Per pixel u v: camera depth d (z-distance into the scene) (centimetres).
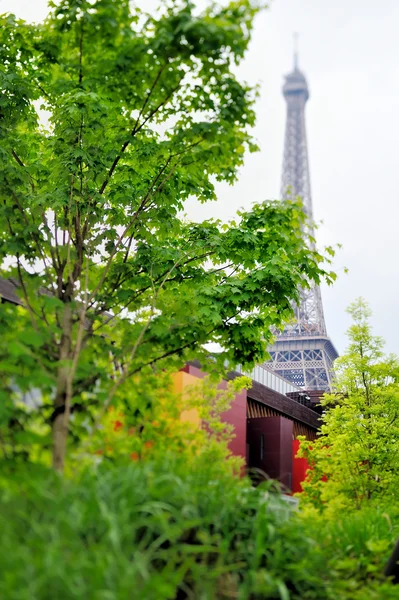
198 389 1088
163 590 454
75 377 738
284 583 602
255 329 1066
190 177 1043
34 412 692
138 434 908
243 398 2705
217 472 728
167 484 615
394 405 2077
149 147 950
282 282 1038
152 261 1066
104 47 815
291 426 3438
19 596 394
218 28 703
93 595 416
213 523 621
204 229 1158
